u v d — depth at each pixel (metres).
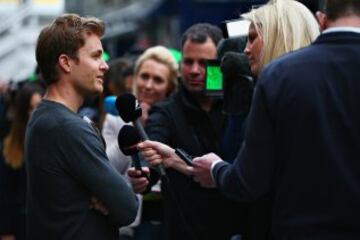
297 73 3.18
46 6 20.47
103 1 26.72
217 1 11.59
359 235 3.09
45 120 3.72
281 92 3.19
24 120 7.22
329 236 3.10
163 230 5.53
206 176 3.64
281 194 3.23
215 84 4.79
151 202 5.50
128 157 4.95
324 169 3.11
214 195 4.59
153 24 19.89
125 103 4.27
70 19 3.82
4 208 7.29
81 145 3.66
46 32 3.81
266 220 3.61
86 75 3.80
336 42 3.21
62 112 3.73
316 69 3.17
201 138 4.84
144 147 4.26
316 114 3.13
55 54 3.78
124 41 21.91
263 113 3.24
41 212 3.72
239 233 4.48
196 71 4.92
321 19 3.38
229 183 3.35
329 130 3.12
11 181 7.25
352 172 3.10
